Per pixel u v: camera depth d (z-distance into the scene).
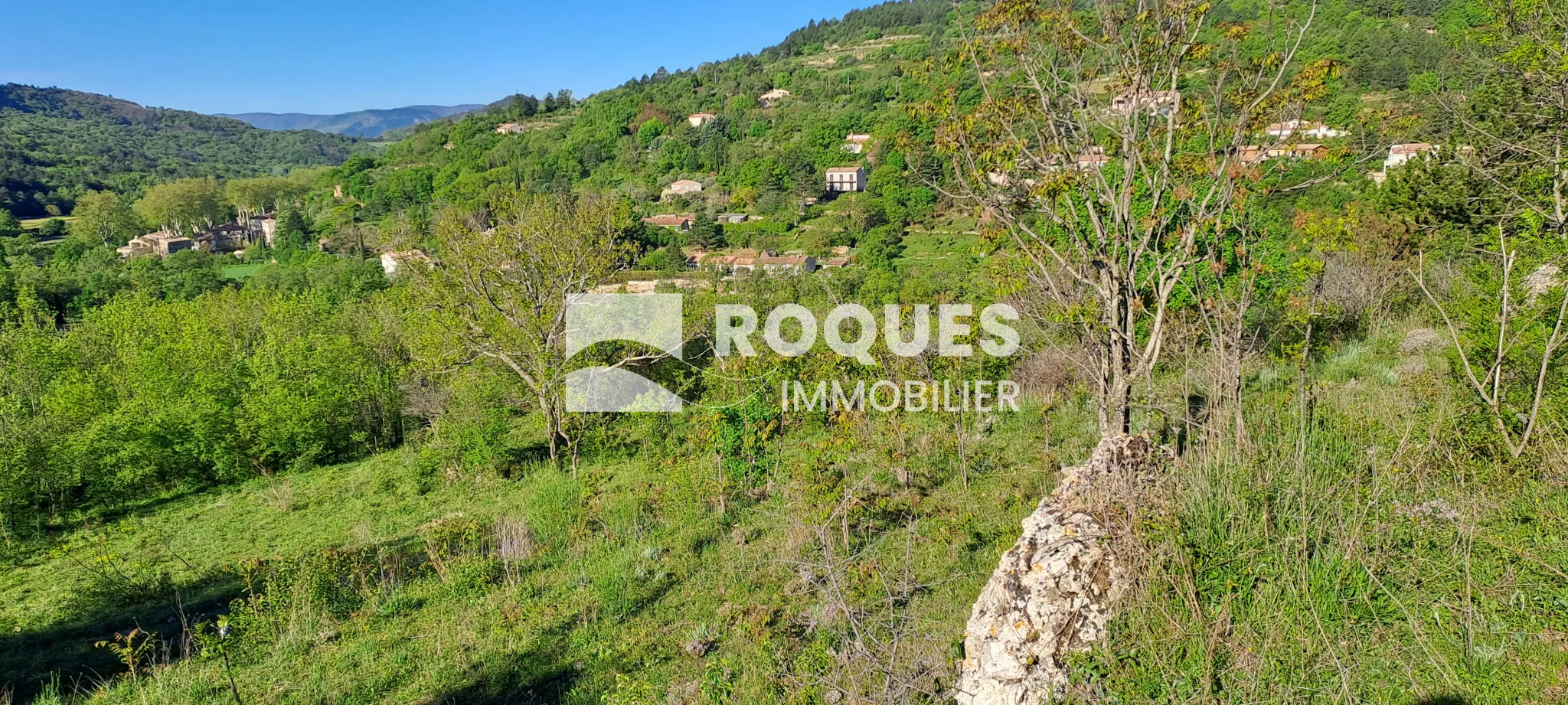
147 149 186.50
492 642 7.12
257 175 184.88
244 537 13.63
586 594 7.87
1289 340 11.84
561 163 102.62
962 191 8.09
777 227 73.19
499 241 16.72
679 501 10.38
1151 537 4.10
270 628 8.08
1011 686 3.78
